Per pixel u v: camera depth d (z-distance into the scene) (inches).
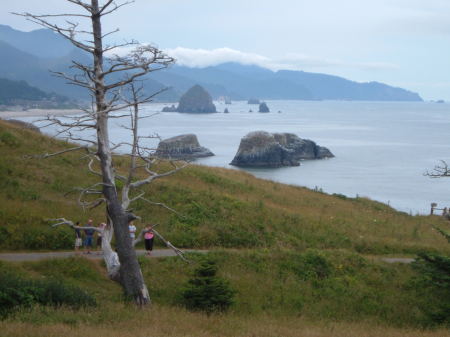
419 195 3097.9
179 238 1152.2
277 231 1296.8
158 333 559.8
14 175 1328.7
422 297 966.4
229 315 746.2
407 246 1310.3
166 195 1391.5
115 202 685.9
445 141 6870.1
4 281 661.3
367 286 999.6
